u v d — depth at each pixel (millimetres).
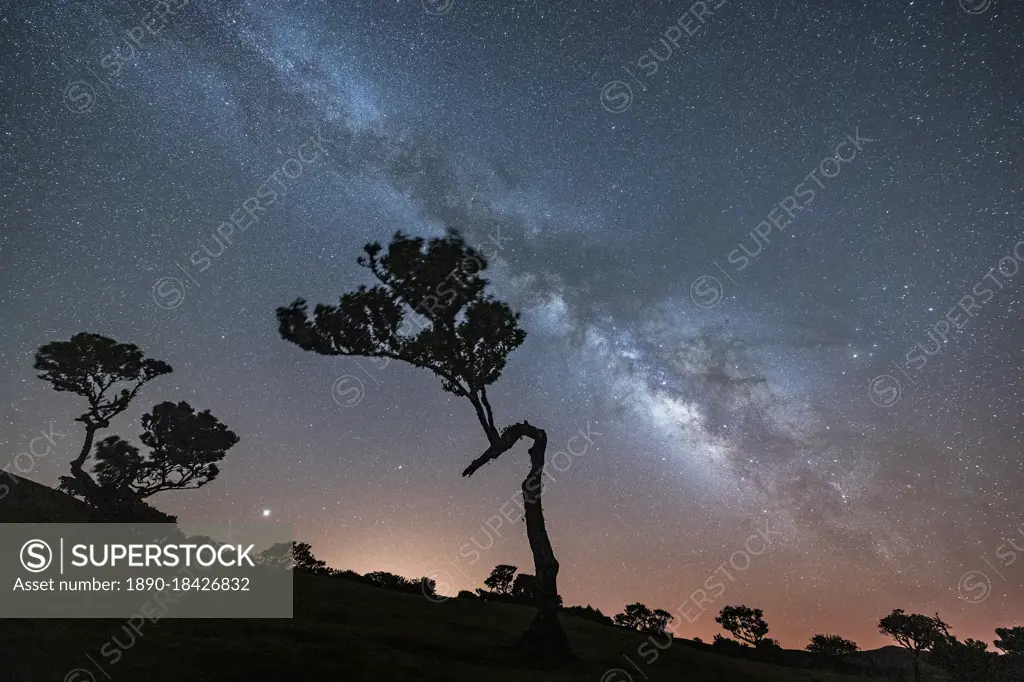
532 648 21906
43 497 31766
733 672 25297
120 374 41062
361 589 31344
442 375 25719
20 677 13617
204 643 17562
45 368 39250
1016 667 19047
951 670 19953
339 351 25547
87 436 39688
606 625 33875
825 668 30719
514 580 39250
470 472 24625
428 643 21188
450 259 25719
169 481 41656
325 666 16297
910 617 22484
